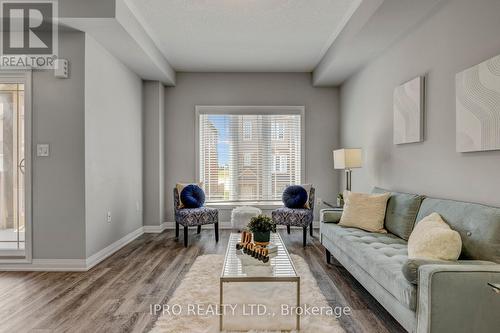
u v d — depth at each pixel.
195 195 4.71
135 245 4.32
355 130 4.76
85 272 3.21
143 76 4.94
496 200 2.09
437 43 2.71
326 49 4.47
